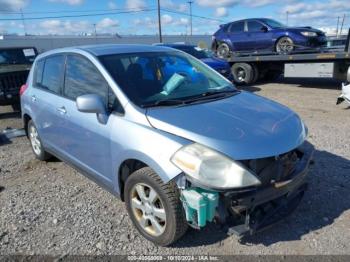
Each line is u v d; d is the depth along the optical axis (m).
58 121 4.06
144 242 3.11
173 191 2.74
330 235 3.12
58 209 3.73
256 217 2.79
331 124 6.79
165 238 2.91
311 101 9.34
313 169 4.45
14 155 5.63
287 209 3.06
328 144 5.46
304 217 3.41
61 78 4.11
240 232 2.64
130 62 3.58
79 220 3.49
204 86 3.72
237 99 3.50
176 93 3.43
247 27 13.64
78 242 3.13
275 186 2.72
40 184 4.43
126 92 3.19
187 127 2.74
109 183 3.45
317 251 2.92
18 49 10.17
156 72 3.62
